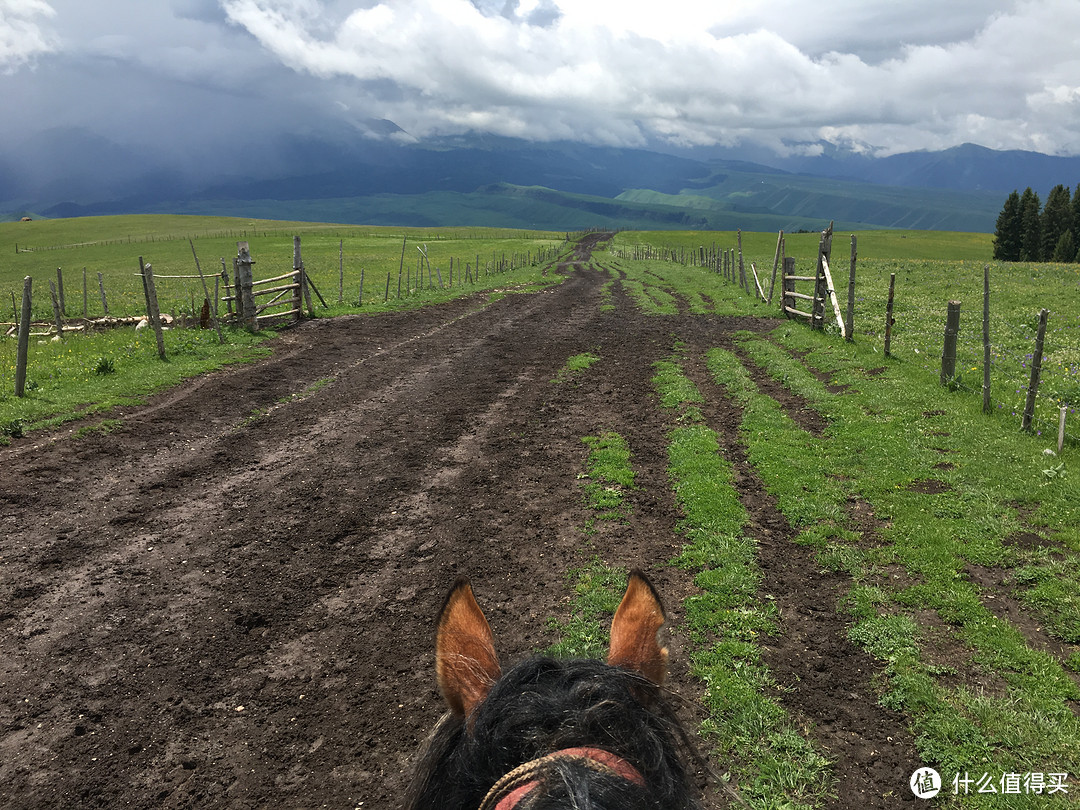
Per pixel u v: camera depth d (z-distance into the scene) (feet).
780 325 67.92
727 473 29.07
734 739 14.39
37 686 16.43
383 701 16.10
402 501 27.76
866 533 23.98
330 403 41.75
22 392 39.32
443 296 99.76
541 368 51.96
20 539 23.62
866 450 31.48
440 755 4.80
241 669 17.28
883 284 107.04
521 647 18.04
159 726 15.24
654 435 35.70
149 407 38.81
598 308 87.40
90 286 157.38
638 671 5.41
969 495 25.75
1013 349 54.65
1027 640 17.63
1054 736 14.08
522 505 27.25
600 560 22.52
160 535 24.39
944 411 36.04
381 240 353.51
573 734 3.80
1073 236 323.37
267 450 33.47
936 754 13.89
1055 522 23.30
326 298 106.83
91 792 13.44
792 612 19.39
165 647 18.07
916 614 19.02
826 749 14.23
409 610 19.99
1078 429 32.58
